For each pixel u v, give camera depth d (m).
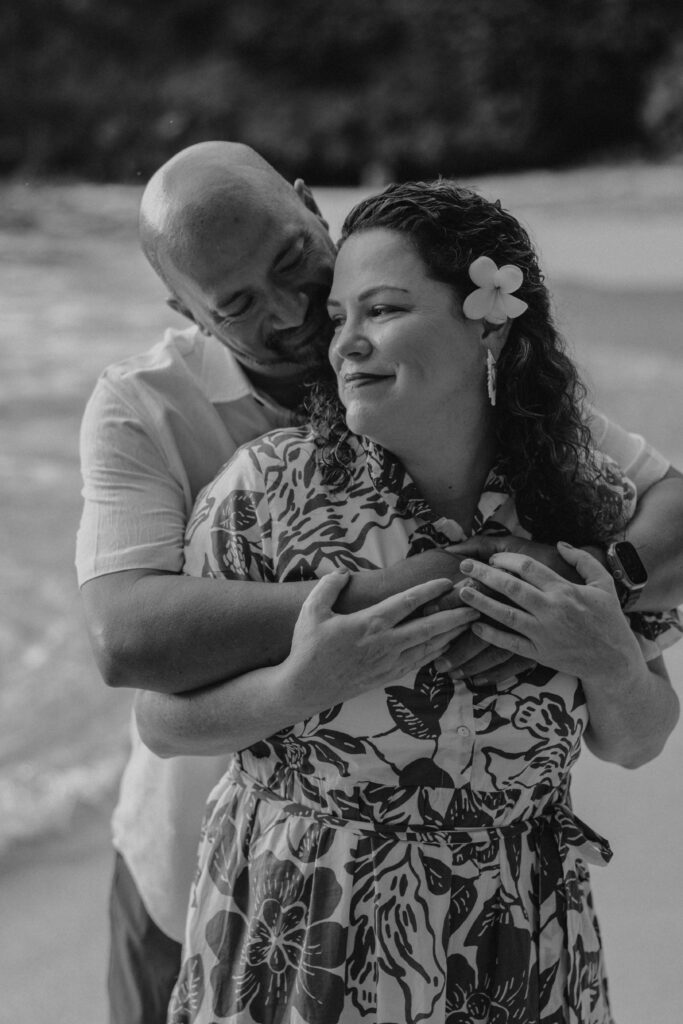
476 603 1.45
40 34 29.00
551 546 1.56
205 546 1.58
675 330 10.73
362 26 28.09
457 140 26.86
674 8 26.83
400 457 1.55
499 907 1.52
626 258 15.91
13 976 2.77
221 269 1.72
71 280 13.87
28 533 6.04
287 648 1.49
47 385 9.07
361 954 1.48
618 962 2.79
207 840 1.64
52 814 3.44
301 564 1.52
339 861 1.49
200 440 1.87
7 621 4.93
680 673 4.24
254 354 1.81
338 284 1.54
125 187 25.83
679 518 1.75
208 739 1.56
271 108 27.83
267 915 1.52
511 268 1.48
